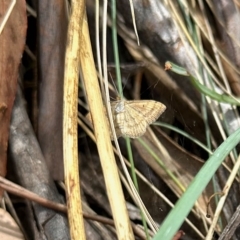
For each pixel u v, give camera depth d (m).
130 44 0.34
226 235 0.29
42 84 0.32
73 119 0.29
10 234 0.29
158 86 0.34
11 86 0.31
